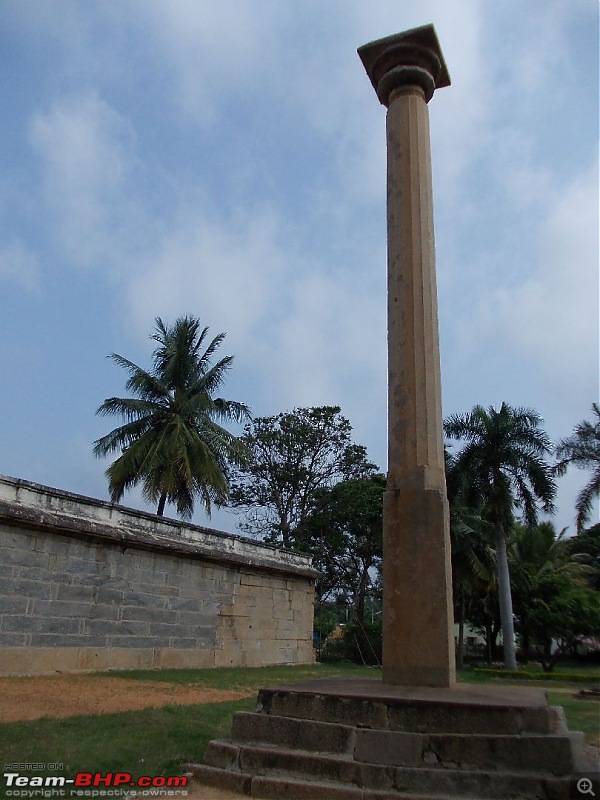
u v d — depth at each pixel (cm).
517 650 4459
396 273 858
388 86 952
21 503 1322
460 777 537
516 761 544
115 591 1524
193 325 2870
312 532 3659
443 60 960
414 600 723
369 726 596
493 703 582
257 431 3881
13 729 714
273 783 565
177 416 2695
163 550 1678
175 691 1160
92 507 1502
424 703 589
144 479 2584
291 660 2198
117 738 716
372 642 3131
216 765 618
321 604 3806
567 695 1791
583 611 3562
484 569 3069
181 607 1733
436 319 844
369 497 3500
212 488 2716
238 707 984
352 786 553
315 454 3866
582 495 2858
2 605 1253
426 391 795
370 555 3616
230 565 1952
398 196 889
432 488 756
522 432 2927
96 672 1414
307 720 619
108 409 2688
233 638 1919
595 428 2911
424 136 920
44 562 1355
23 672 1272
